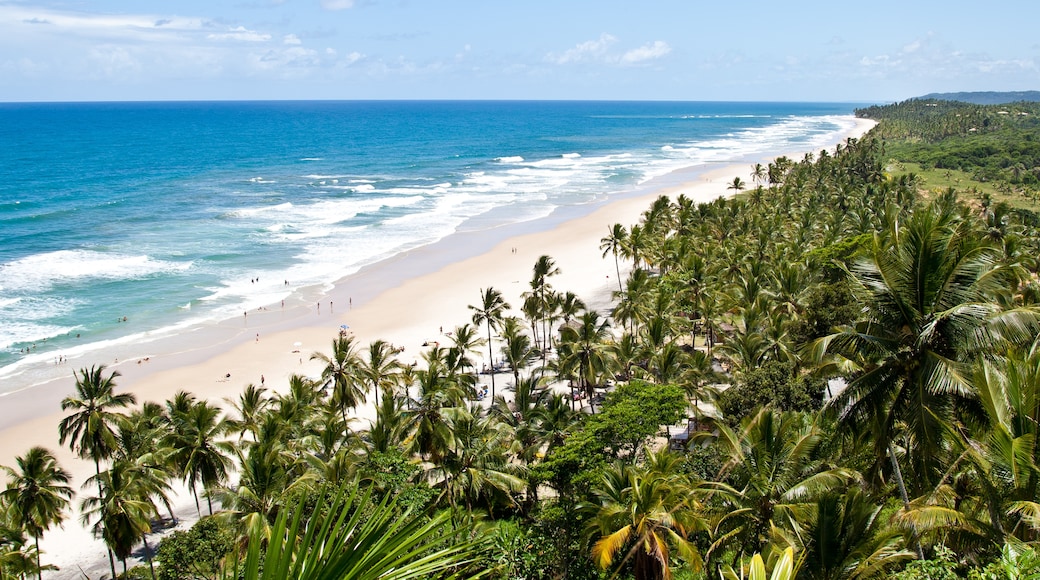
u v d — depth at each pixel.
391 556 6.29
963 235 19.34
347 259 88.94
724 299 57.12
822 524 17.61
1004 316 16.92
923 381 18.27
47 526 32.66
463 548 7.37
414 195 135.00
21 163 180.75
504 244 97.62
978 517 18.12
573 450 32.81
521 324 62.97
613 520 24.27
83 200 125.12
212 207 120.31
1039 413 15.80
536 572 27.84
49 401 51.81
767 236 79.06
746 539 21.94
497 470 33.56
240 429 37.53
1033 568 13.52
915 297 18.78
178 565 28.38
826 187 114.62
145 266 83.88
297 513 6.35
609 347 46.59
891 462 22.70
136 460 34.47
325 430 37.44
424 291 77.12
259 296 74.69
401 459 35.19
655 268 85.56
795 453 21.70
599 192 140.50
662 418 35.47
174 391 53.25
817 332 47.44
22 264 83.12
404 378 46.56
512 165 187.12
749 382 37.69
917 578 16.05
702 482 23.67
